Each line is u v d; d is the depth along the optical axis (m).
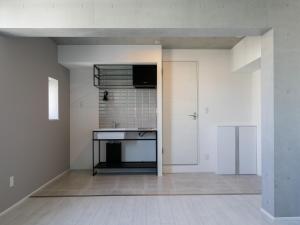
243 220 2.80
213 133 5.23
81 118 5.43
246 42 4.42
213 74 5.27
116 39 4.45
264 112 2.94
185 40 4.60
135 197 3.59
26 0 2.66
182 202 3.38
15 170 3.23
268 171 2.87
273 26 2.74
